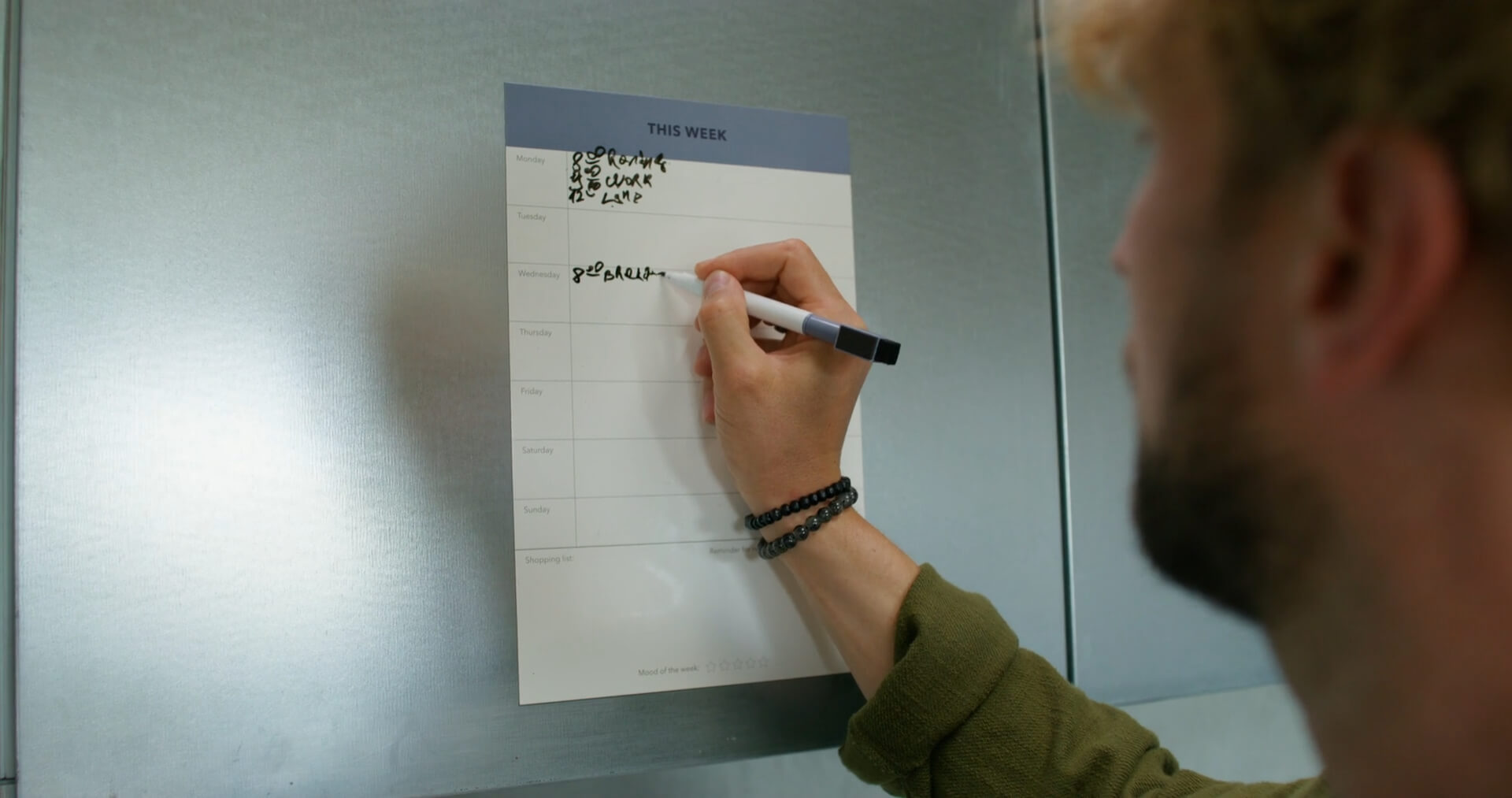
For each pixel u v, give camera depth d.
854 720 0.44
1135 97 0.27
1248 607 0.27
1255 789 0.40
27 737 0.39
